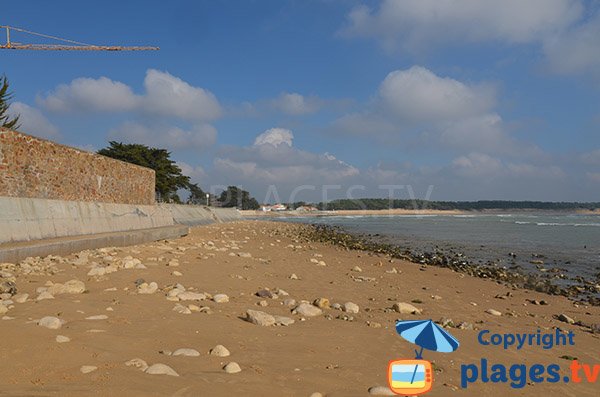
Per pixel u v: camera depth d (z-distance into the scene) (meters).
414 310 10.67
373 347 7.18
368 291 13.35
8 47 52.47
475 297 14.19
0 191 16.91
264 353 6.34
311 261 19.41
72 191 21.98
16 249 13.70
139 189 30.94
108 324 6.95
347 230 62.56
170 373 4.95
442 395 5.45
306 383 5.25
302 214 177.75
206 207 65.31
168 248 19.67
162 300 9.17
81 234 20.94
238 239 32.41
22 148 18.23
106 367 4.96
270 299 10.75
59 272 11.98
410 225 80.94
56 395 4.11
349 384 5.36
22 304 7.93
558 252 31.75
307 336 7.52
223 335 7.08
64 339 5.74
